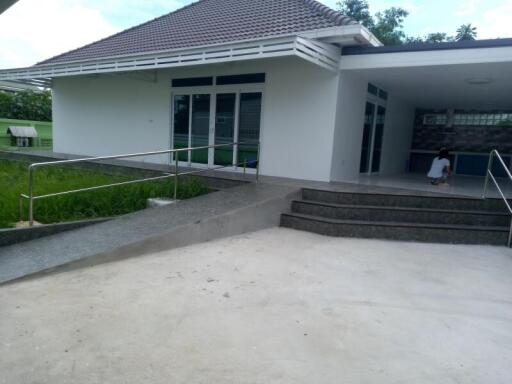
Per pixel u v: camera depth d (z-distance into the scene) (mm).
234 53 7207
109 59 9188
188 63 7844
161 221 5078
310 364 2490
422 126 14086
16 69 11180
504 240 5902
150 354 2529
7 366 2359
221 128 9461
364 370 2453
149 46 10172
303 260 4617
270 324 3008
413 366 2531
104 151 11781
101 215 5816
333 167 8164
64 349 2553
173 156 10305
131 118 11039
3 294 3346
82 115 12195
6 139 20016
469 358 2668
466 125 13508
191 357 2514
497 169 13047
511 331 3098
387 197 6520
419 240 5891
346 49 7738
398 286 3965
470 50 6711
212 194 6496
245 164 8766
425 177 10750
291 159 8500
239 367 2424
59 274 3824
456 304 3586
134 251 4395
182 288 3602
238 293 3561
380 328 3035
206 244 5031
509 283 4223
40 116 24609
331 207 6164
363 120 9258
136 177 8273
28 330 2773
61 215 5434
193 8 12578
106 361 2438
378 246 5434
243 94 9102
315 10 8711
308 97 8164
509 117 12859
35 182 6910
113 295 3389
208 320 3021
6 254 4195
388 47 7324
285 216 6301
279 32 7848
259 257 4625
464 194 6984
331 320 3127
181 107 10086
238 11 10586
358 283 3982
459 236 5891
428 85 9383
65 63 10078
